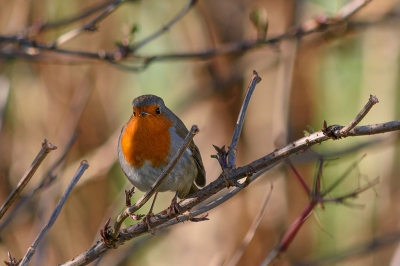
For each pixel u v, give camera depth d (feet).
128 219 36.70
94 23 29.99
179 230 45.21
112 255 37.52
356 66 51.19
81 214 43.47
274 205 42.39
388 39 46.26
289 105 38.45
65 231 42.22
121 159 24.23
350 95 51.37
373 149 43.70
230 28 45.39
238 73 44.55
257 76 19.85
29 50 30.42
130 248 31.45
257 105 45.03
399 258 27.68
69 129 32.65
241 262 43.16
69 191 18.60
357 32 42.52
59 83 42.57
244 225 43.62
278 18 44.62
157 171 23.62
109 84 46.37
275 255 22.82
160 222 18.99
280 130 37.68
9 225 34.94
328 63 50.31
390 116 45.34
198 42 46.26
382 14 42.14
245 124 45.47
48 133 41.01
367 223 45.85
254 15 31.99
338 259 37.99
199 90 45.19
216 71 45.78
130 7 46.96
